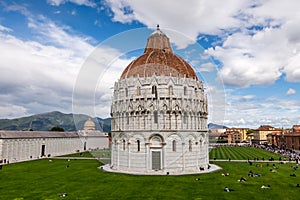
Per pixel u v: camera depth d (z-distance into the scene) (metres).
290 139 176.12
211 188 49.66
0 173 70.12
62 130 177.00
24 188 50.81
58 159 107.88
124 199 42.28
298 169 74.81
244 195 44.56
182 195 44.59
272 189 48.84
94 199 42.41
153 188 49.72
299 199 42.25
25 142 111.88
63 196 44.22
